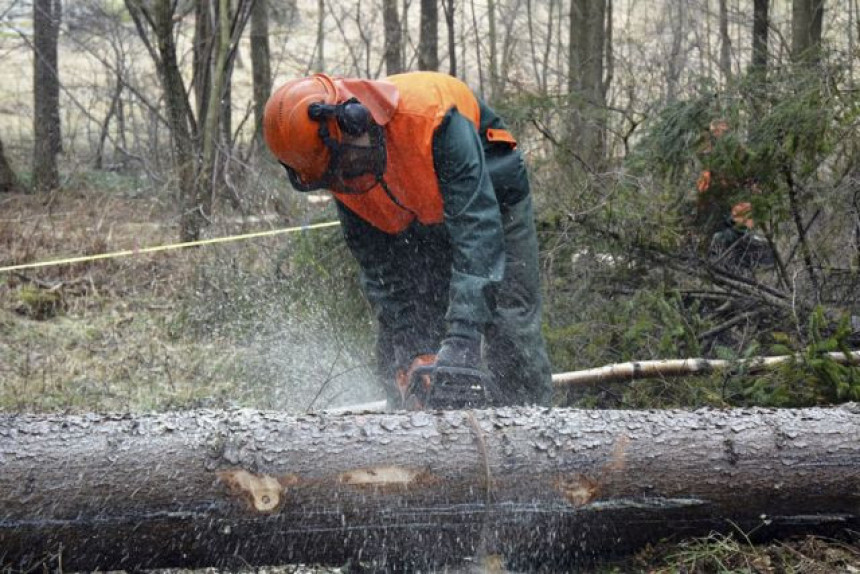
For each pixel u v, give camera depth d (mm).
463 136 5234
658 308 7945
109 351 10078
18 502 4242
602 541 4773
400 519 4488
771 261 9281
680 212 9086
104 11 26359
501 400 5859
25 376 8844
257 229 12453
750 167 8547
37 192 21906
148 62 32094
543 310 8523
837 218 8719
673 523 4758
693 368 7281
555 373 7793
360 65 27453
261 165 15758
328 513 4422
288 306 9500
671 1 23016
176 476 4328
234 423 4477
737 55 21578
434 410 4727
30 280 12656
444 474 4473
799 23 15273
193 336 10562
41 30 25031
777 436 4699
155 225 16453
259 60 21969
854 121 8578
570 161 9883
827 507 4766
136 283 12914
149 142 22797
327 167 5246
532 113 10383
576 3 17891
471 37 27859
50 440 4352
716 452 4656
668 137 9297
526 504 4562
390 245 5992
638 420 4711
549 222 8656
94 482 4293
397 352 6047
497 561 4711
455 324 5094
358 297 8930
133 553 4406
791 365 6801
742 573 4648
